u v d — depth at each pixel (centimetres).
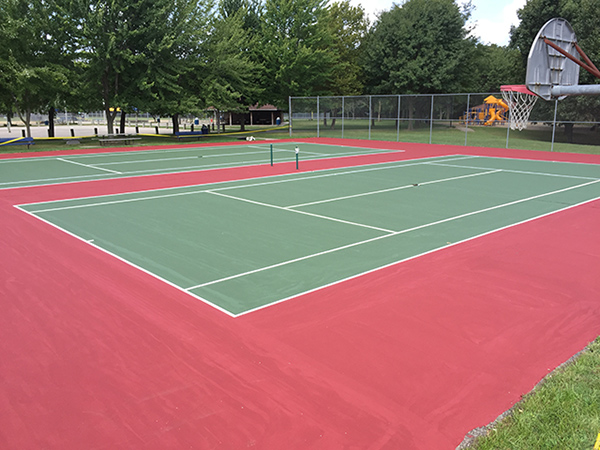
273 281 790
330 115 4619
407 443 412
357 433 425
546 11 4366
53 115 4456
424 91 5603
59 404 472
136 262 887
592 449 389
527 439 406
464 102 4691
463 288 763
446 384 501
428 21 5431
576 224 1172
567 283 787
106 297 729
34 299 723
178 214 1277
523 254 938
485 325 636
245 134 4894
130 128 6894
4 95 3606
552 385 485
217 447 409
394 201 1455
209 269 848
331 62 5334
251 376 515
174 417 449
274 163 2431
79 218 1235
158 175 2014
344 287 764
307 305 695
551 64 793
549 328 629
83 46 3591
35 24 3472
